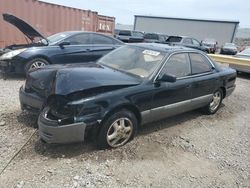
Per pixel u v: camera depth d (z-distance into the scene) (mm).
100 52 8258
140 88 3984
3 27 9578
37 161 3393
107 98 3580
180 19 41312
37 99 3975
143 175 3396
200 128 5211
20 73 7277
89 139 3859
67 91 3389
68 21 11844
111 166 3484
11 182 2967
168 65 4543
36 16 10469
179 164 3773
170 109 4621
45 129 3340
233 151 4398
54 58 7426
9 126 4230
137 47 4996
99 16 13781
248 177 3684
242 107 7172
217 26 39156
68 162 3439
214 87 5648
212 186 3377
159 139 4453
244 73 13047
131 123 3998
